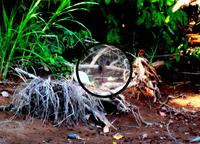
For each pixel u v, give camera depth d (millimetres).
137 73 5867
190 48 7055
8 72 5957
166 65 6461
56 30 6500
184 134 5051
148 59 6465
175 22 6293
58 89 5137
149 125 5184
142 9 6254
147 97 5770
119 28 6402
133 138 4902
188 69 6707
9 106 5152
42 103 5066
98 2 6332
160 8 6207
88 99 5184
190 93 6066
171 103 5758
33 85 5176
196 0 6047
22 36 5969
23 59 6082
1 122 4906
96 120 5137
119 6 6391
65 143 4695
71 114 5023
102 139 4836
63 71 5977
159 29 6480
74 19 6566
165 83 6320
